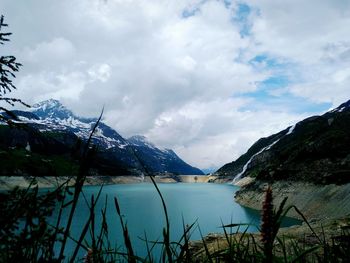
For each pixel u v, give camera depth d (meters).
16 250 2.64
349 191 72.81
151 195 171.12
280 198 91.06
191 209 107.75
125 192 192.62
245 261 2.74
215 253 2.87
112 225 66.75
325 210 71.88
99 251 2.40
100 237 2.45
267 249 2.03
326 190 79.75
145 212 99.00
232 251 2.81
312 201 79.00
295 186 91.81
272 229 2.03
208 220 80.44
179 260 2.66
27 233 2.68
